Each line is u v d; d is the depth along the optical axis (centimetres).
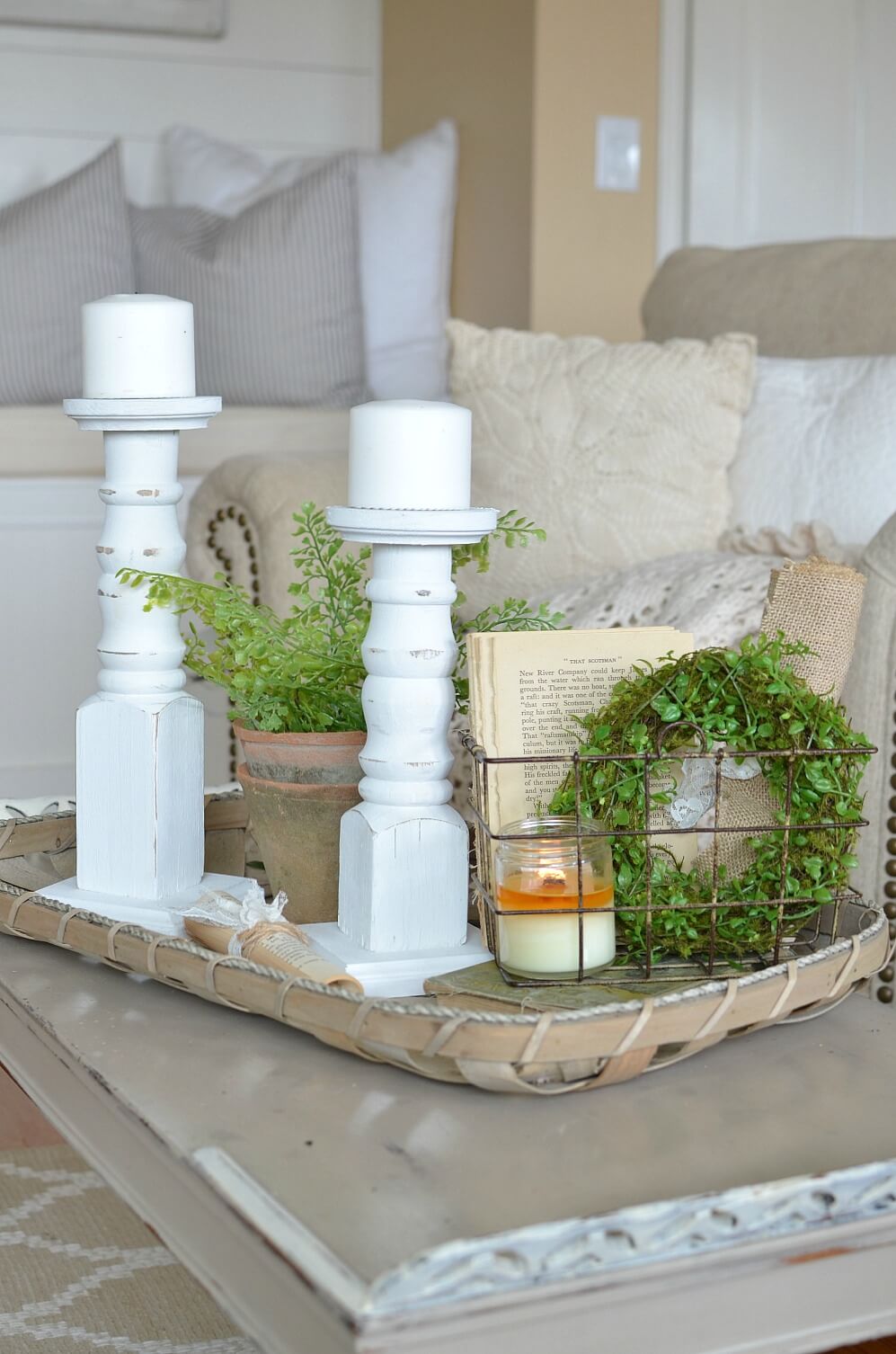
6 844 116
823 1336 66
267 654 98
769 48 341
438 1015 74
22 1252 141
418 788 92
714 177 337
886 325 196
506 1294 59
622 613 153
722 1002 77
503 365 206
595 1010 74
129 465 101
